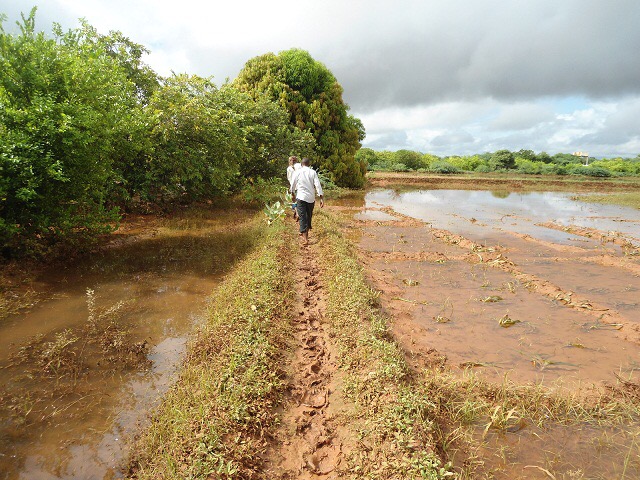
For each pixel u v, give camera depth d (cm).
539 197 2612
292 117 2267
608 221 1526
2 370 395
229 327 456
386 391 347
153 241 935
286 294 581
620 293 666
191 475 259
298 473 288
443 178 3922
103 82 785
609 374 419
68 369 400
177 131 1147
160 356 434
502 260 859
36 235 719
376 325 464
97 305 561
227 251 862
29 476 274
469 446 317
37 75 639
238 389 342
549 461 303
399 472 268
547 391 385
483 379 406
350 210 1708
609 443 322
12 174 605
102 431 320
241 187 1559
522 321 550
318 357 441
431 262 864
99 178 742
